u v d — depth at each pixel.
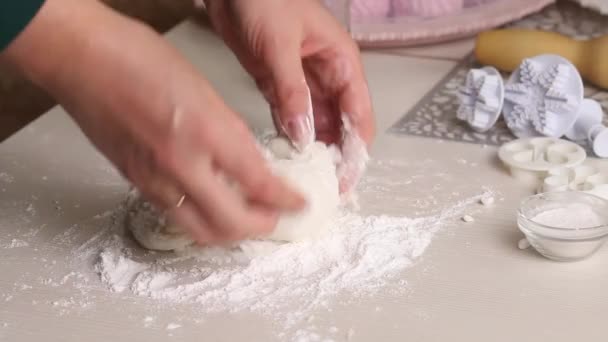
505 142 0.88
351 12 1.08
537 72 0.88
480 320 0.68
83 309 0.72
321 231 0.77
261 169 0.65
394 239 0.77
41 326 0.70
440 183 0.83
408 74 1.02
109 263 0.76
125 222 0.80
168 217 0.70
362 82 0.81
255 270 0.74
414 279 0.73
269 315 0.70
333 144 0.81
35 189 0.86
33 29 0.62
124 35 0.64
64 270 0.76
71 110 0.65
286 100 0.76
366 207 0.80
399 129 0.92
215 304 0.72
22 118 1.28
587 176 0.80
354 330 0.68
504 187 0.82
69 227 0.80
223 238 0.67
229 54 1.08
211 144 0.63
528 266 0.73
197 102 0.63
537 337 0.67
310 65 0.81
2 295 0.73
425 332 0.68
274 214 0.69
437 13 1.08
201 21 1.17
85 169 0.88
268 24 0.78
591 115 0.87
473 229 0.77
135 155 0.64
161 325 0.70
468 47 1.08
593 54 0.94
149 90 0.63
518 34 0.99
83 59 0.63
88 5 0.64
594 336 0.67
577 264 0.73
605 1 1.08
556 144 0.85
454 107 0.95
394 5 1.10
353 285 0.72
